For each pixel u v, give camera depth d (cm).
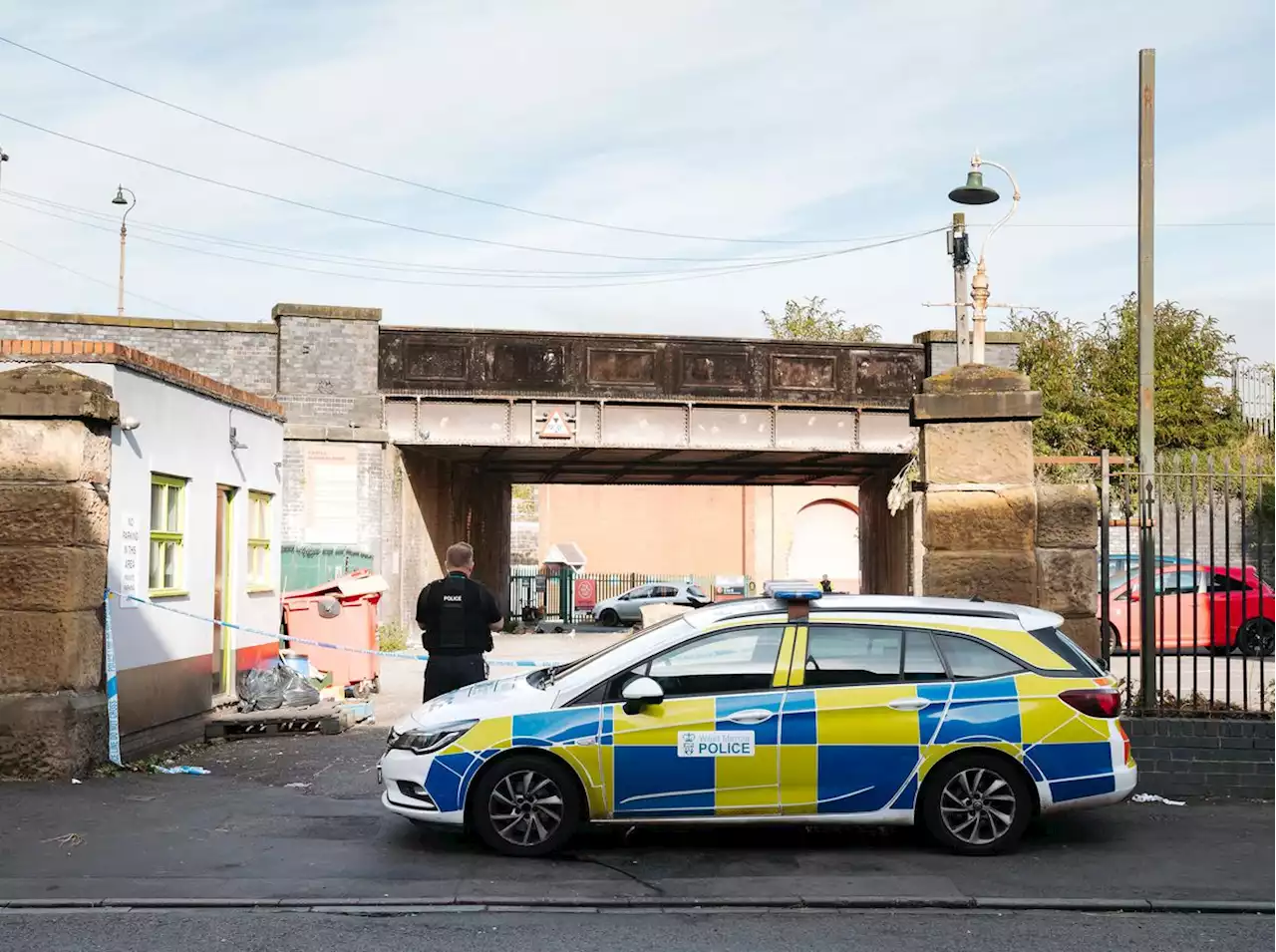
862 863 760
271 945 599
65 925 630
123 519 1105
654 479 4316
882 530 3762
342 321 3014
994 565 1001
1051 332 4353
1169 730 964
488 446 3073
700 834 833
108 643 1062
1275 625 2106
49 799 920
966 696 773
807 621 790
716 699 772
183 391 1263
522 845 764
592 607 5019
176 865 740
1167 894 695
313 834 822
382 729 1383
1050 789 768
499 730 768
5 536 1005
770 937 620
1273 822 875
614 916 657
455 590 988
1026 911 673
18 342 1075
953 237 2364
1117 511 2222
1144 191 1076
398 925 635
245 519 1471
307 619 1777
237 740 1285
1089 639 999
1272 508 2152
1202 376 4131
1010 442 1009
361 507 2978
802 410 3172
